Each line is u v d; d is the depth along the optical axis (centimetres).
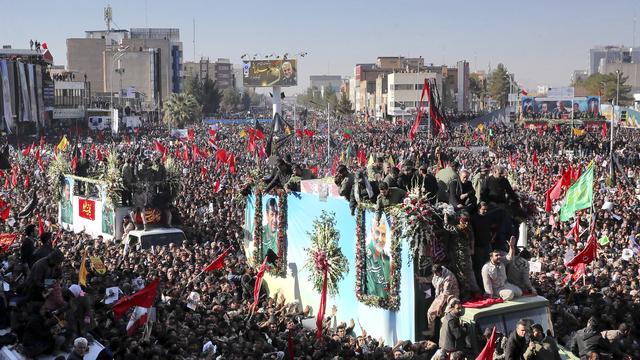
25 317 1511
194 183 4816
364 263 2006
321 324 1884
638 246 2988
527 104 13875
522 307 1741
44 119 11025
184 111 14662
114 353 1477
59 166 4069
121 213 3481
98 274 2230
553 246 2911
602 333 1731
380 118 17450
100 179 3609
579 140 8362
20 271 1931
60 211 4094
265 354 1616
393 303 1873
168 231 3422
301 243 2308
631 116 12294
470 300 1808
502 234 1898
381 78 19062
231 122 15412
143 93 18000
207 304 2162
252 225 2623
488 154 7006
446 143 8481
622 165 6650
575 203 2884
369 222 1983
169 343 1609
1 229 3152
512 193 1948
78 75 18525
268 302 2255
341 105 18150
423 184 1900
